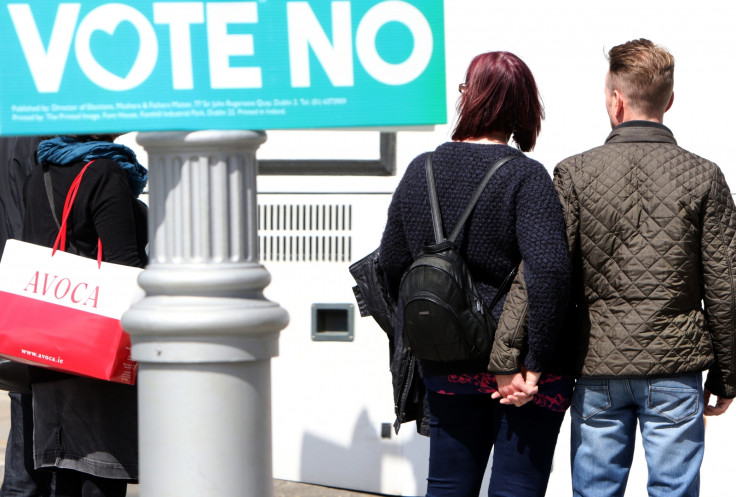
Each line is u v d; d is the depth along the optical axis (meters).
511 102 5.47
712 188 5.36
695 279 5.41
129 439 6.21
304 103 4.06
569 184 5.47
